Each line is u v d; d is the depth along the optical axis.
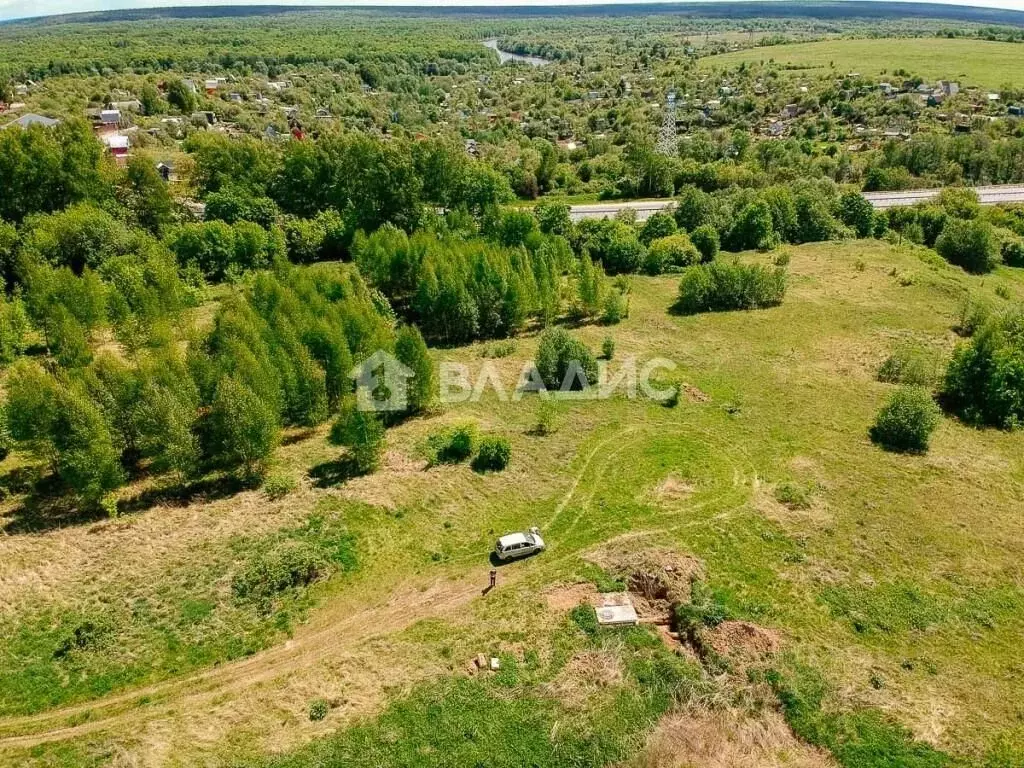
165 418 41.78
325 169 95.44
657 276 87.31
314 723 28.97
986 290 82.81
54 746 28.09
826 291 79.50
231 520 41.00
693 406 54.84
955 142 137.38
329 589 36.53
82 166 85.38
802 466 46.81
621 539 39.78
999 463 47.97
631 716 29.05
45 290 59.12
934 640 32.94
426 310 66.56
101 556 38.03
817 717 28.86
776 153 144.25
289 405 49.31
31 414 40.56
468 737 28.11
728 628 32.78
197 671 31.84
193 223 85.88
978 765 26.88
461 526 41.31
